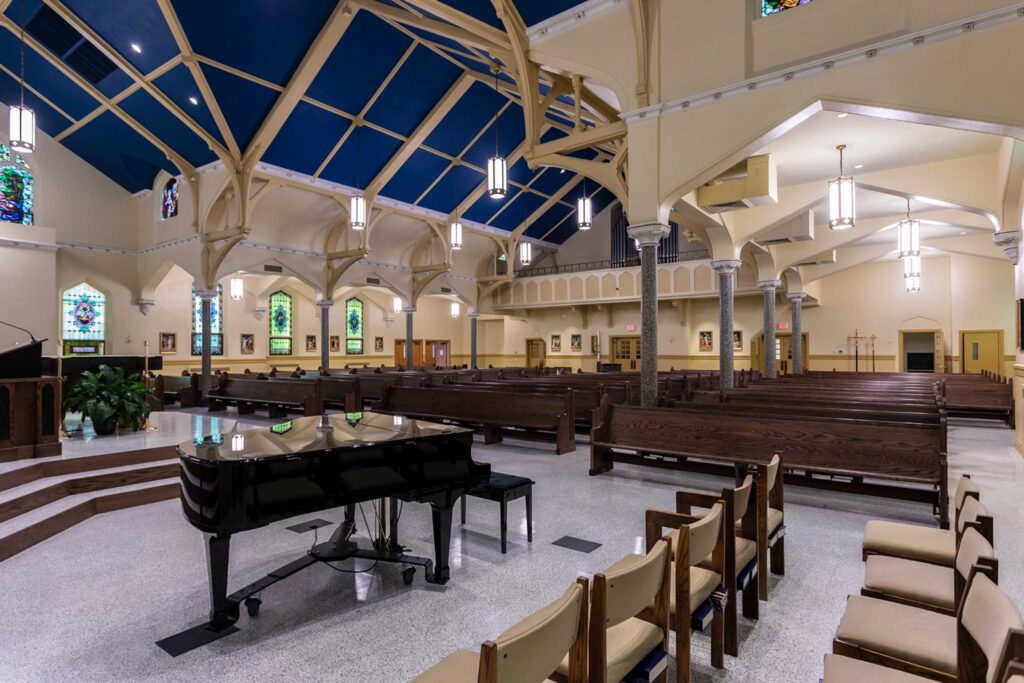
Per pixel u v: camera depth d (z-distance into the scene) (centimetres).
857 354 1694
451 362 2428
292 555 384
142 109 1143
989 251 1310
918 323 1619
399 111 1216
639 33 660
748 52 606
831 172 891
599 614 174
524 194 1716
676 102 646
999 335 1512
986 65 481
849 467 495
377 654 265
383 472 322
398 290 1758
